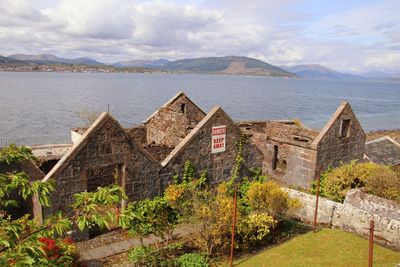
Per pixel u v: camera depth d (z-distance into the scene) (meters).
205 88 193.12
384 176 15.99
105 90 143.50
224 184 16.48
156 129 22.81
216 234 12.27
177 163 15.88
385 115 103.06
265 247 13.30
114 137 13.80
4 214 12.90
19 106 80.69
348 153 22.66
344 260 11.50
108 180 19.59
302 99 144.25
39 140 47.16
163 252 12.08
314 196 15.62
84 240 13.15
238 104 110.62
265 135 23.25
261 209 15.02
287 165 21.98
